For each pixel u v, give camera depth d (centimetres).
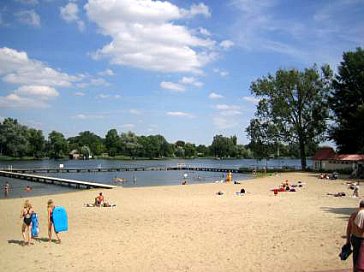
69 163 15950
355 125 7556
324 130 8438
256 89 8656
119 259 1634
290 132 8494
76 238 2078
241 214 2817
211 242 1916
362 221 1073
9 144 16400
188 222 2509
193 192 4744
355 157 7538
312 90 8444
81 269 1498
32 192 5659
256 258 1599
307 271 1330
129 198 4103
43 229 2350
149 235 2120
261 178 6869
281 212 2898
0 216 2950
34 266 1556
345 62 8206
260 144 8719
